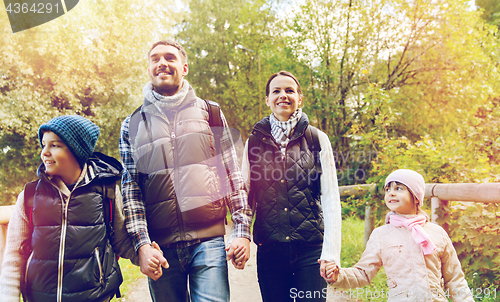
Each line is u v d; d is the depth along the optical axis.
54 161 1.57
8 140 10.15
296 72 10.83
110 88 11.06
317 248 1.88
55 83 10.02
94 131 1.70
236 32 12.38
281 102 2.02
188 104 1.86
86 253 1.57
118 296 1.75
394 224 2.06
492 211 2.95
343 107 10.48
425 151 4.39
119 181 1.78
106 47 11.06
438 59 10.07
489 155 4.84
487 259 2.93
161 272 1.62
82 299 1.54
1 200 10.23
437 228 2.03
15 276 1.54
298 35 10.98
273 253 1.91
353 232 6.12
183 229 1.71
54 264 1.51
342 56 10.76
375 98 5.38
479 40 10.41
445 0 9.59
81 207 1.58
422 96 10.14
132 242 1.75
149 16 12.14
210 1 12.41
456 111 9.63
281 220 1.89
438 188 3.26
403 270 1.95
